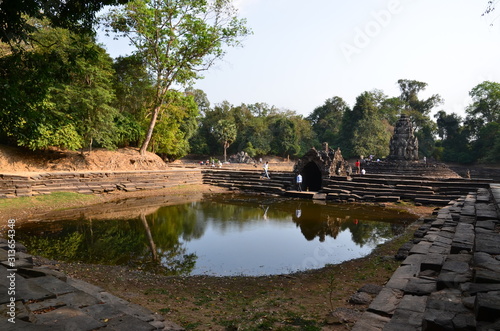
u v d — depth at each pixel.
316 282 7.83
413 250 7.66
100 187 22.19
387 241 12.06
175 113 35.31
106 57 28.41
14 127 9.14
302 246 11.56
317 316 5.25
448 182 21.48
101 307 4.09
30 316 3.33
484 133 52.84
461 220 10.19
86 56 9.03
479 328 3.19
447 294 4.34
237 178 29.47
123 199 21.52
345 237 12.88
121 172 24.61
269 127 72.62
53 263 8.89
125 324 3.68
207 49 28.84
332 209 19.44
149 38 27.59
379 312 4.63
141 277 8.16
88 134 25.62
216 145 67.88
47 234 12.41
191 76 29.53
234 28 28.67
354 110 62.12
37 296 3.98
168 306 5.90
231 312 5.64
